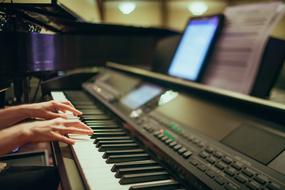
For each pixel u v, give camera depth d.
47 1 0.58
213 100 0.71
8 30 0.65
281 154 0.47
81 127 0.61
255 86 0.87
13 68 0.65
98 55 1.71
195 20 1.22
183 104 0.76
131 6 2.63
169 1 2.78
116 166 0.52
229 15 1.05
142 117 0.78
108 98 0.99
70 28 1.10
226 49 1.00
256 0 2.31
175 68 1.22
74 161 0.55
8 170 0.75
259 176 0.44
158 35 1.55
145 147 0.65
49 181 0.69
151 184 0.48
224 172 0.47
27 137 0.54
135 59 1.82
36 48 0.69
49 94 1.03
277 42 0.89
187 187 0.49
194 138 0.60
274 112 0.55
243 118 0.60
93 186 0.45
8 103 0.78
